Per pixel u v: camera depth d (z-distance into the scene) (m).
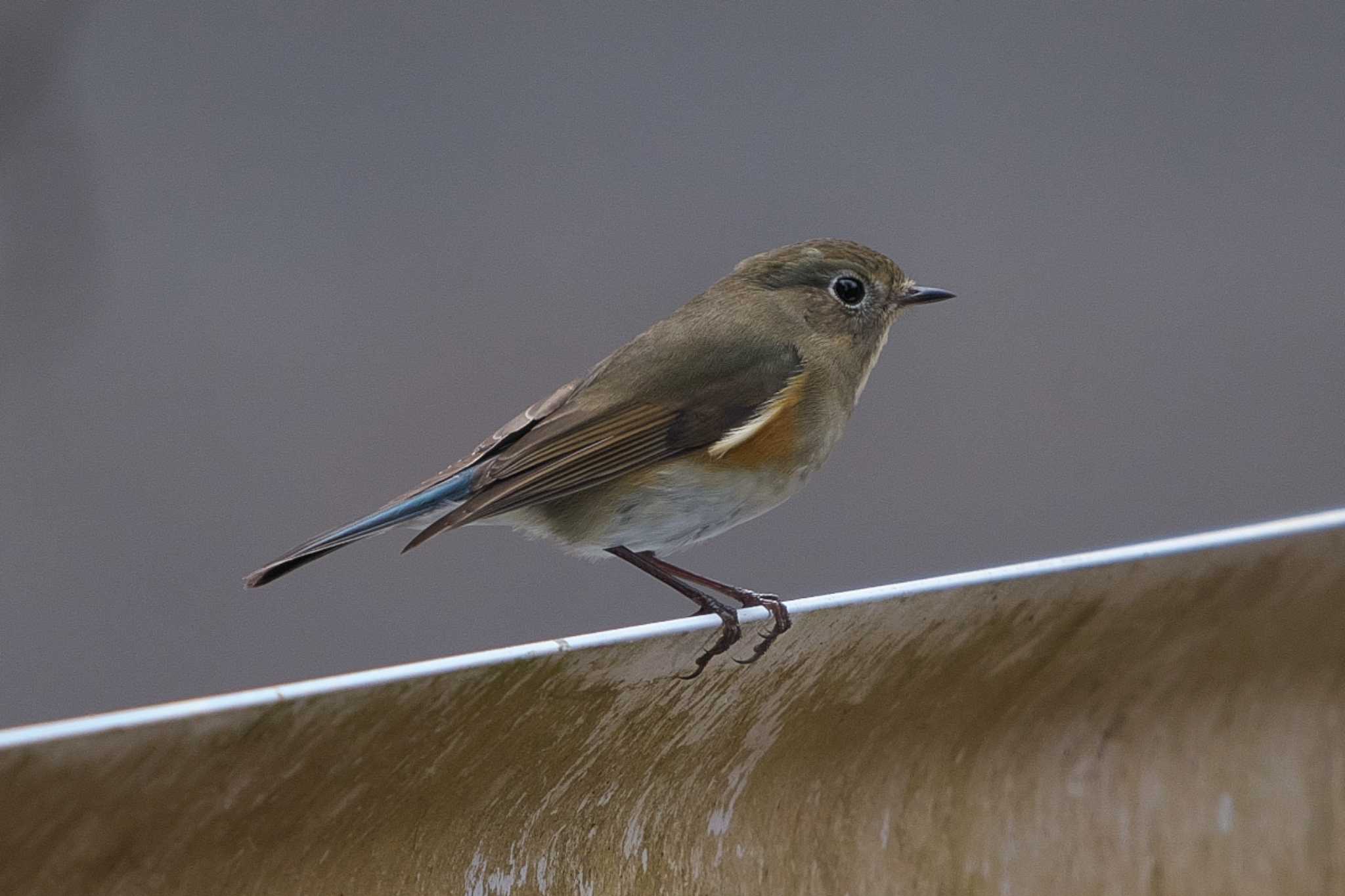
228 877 3.48
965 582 3.81
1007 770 3.82
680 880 3.81
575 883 3.80
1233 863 3.82
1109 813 3.82
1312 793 3.82
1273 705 3.82
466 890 3.80
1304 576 3.82
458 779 3.79
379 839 3.71
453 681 3.58
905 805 3.82
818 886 3.82
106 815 3.23
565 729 3.80
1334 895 3.82
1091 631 3.82
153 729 3.16
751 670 3.81
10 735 3.02
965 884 3.82
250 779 3.39
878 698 3.82
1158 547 3.81
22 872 3.19
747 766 3.81
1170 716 3.82
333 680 3.40
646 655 3.80
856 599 3.81
